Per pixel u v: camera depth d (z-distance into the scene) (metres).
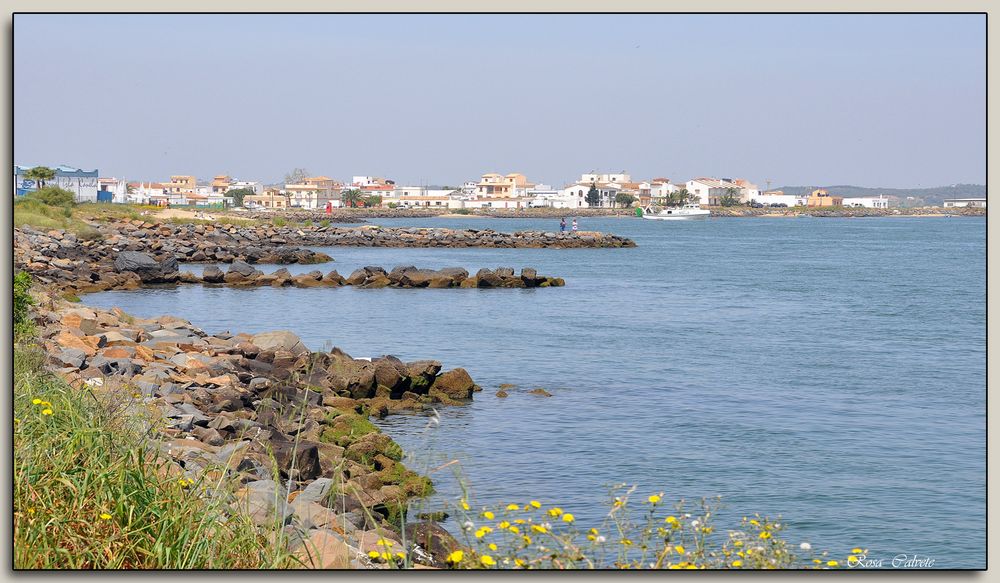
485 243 137.38
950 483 22.84
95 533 11.65
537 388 34.69
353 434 26.23
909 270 104.75
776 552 11.62
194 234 110.19
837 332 52.84
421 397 32.12
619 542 12.39
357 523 16.52
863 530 19.30
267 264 97.50
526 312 61.09
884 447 26.64
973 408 32.03
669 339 49.00
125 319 40.69
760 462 24.77
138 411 18.69
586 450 25.75
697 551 11.73
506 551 12.80
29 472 12.16
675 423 29.34
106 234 101.00
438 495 20.42
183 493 13.23
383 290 75.00
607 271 100.19
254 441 20.97
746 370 39.53
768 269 105.06
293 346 37.09
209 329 50.81
